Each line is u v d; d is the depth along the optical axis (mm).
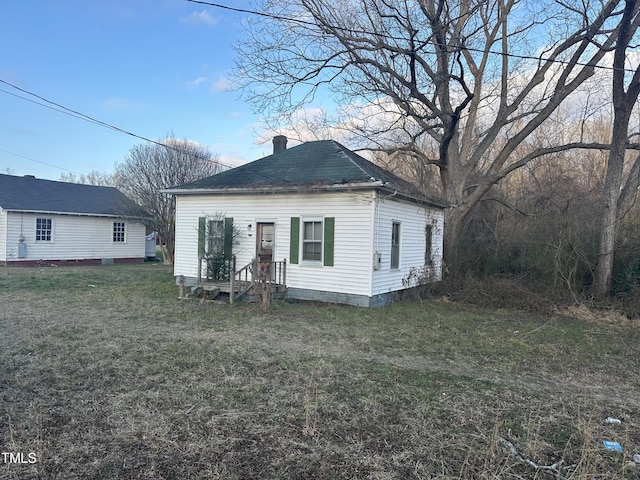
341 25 13641
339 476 3217
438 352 6996
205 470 3238
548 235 14352
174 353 6375
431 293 14516
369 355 6648
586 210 14828
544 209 16438
